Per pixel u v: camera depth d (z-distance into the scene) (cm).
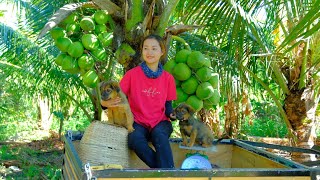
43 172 809
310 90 643
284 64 639
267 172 260
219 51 532
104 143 343
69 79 734
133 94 381
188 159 357
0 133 1242
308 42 614
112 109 366
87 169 237
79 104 805
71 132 408
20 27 698
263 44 527
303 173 265
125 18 412
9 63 788
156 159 354
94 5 408
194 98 392
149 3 421
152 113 379
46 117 1402
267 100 1135
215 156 433
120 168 253
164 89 385
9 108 1230
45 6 592
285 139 1088
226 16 476
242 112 816
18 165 893
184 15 484
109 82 352
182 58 389
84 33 393
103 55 392
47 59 711
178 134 1084
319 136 1055
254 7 498
